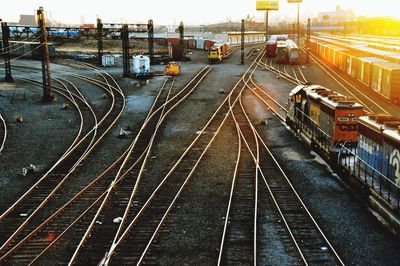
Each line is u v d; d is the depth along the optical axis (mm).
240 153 22875
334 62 61906
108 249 12969
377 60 42875
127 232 13820
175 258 12398
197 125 29500
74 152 23203
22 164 21375
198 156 22469
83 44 99188
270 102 37281
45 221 14688
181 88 45156
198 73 56906
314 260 12164
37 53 73750
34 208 16125
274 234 13805
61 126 29359
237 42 120750
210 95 41219
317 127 22234
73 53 81438
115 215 15453
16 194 17516
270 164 21047
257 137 26219
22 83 48750
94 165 21125
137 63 52062
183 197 17000
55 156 22719
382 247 12906
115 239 13359
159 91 43281
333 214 15266
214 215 15297
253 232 13930
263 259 12266
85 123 30203
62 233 13828
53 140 25859
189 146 24141
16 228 14516
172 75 54969
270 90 43469
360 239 13406
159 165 21062
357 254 12508
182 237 13672
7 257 12562
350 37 98250
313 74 54875
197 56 83688
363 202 16328
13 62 70312
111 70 60844
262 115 32406
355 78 48250
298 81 48438
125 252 12773
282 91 42844
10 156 22672
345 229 14102
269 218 15016
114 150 23703
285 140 25578
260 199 16719
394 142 14492
